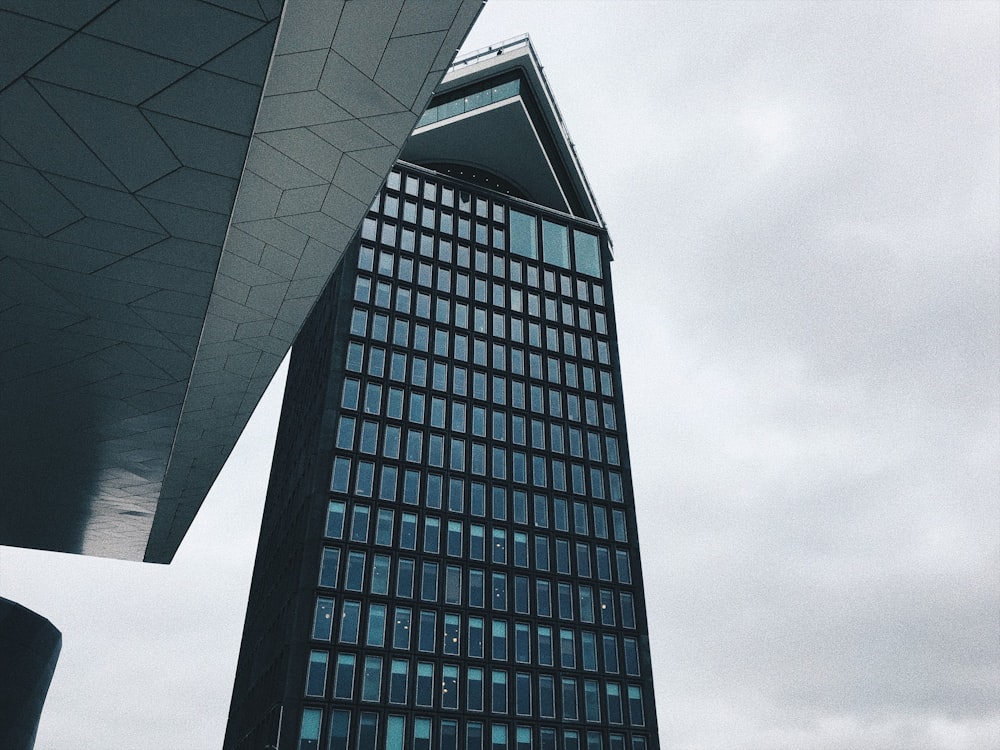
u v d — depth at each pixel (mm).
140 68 10750
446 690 53531
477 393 68625
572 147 90562
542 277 80500
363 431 61375
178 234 13898
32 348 17219
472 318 72625
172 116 11555
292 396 85312
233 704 76312
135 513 29359
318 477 57812
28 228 13570
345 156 15633
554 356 75688
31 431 21469
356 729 49375
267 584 71125
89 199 12992
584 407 74062
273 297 19594
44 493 26891
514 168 87375
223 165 12469
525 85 84062
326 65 13586
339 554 55438
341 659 51562
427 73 14219
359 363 64375
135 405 20094
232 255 17969
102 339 17000
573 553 64750
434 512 60344
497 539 61938
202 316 16297
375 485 59344
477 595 58500
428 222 76000
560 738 55625
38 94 11039
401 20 12984
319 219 17203
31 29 10031
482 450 65688
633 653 62719
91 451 23078
